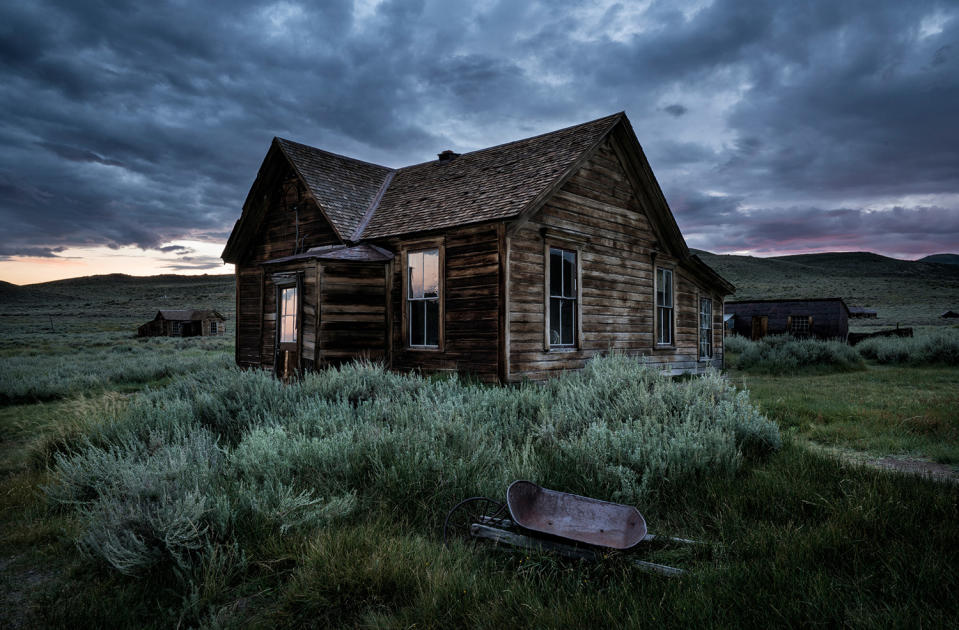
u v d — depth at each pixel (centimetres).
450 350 1062
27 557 395
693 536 373
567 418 632
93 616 300
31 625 299
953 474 514
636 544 308
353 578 307
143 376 1664
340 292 1105
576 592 290
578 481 452
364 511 421
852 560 309
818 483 438
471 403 709
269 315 1409
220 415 690
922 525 353
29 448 696
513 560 343
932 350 1841
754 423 575
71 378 1520
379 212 1347
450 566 323
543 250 1082
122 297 18612
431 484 441
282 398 773
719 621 250
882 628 239
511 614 274
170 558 352
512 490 373
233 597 320
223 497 387
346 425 560
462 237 1050
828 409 870
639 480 459
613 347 1266
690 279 1636
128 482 398
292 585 308
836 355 1780
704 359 1695
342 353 1097
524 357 1020
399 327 1154
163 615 301
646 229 1424
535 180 1088
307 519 380
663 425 564
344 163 1558
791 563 303
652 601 275
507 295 980
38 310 13788
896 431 702
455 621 275
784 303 3011
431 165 1575
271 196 1505
